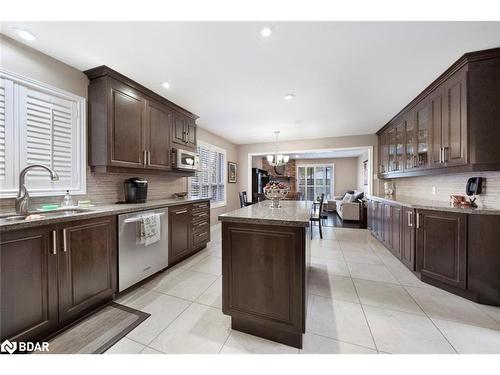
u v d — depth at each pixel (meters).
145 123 2.65
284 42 1.79
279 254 1.46
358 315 1.76
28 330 1.37
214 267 2.77
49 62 1.95
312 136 5.26
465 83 2.00
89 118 2.25
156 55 1.97
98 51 1.90
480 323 1.66
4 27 1.59
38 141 1.88
